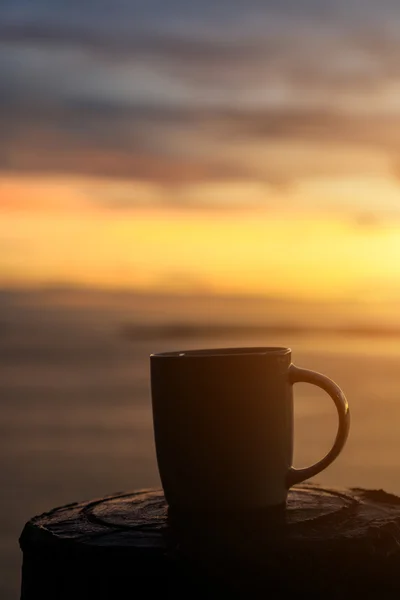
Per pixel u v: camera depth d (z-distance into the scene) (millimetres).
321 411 5684
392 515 996
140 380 8898
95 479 4141
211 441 991
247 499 997
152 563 935
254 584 932
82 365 11070
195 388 992
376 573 948
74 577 949
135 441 5203
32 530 985
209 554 935
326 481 3695
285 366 1009
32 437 5426
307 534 959
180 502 1007
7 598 2488
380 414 5652
